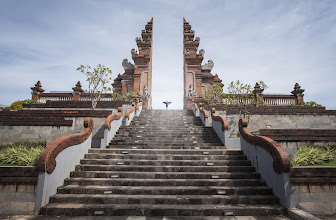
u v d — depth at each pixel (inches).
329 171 228.8
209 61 1180.5
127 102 708.7
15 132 429.7
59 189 243.6
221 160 316.8
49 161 231.0
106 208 211.0
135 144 421.1
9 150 319.0
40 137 428.5
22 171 223.9
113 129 464.1
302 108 650.8
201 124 580.4
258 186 256.7
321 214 220.4
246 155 327.3
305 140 350.6
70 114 492.7
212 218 203.0
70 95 999.6
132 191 241.6
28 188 221.3
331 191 226.5
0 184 222.8
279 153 235.1
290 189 223.0
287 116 571.8
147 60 1122.7
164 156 324.2
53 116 492.4
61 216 207.9
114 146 410.0
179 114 722.8
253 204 227.8
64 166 264.5
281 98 970.7
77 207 213.3
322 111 575.8
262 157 273.9
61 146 256.2
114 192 242.2
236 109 613.9
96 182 260.7
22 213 215.0
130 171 288.7
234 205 223.3
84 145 326.0
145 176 274.7
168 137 461.1
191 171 290.7
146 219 199.2
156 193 241.3
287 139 348.5
